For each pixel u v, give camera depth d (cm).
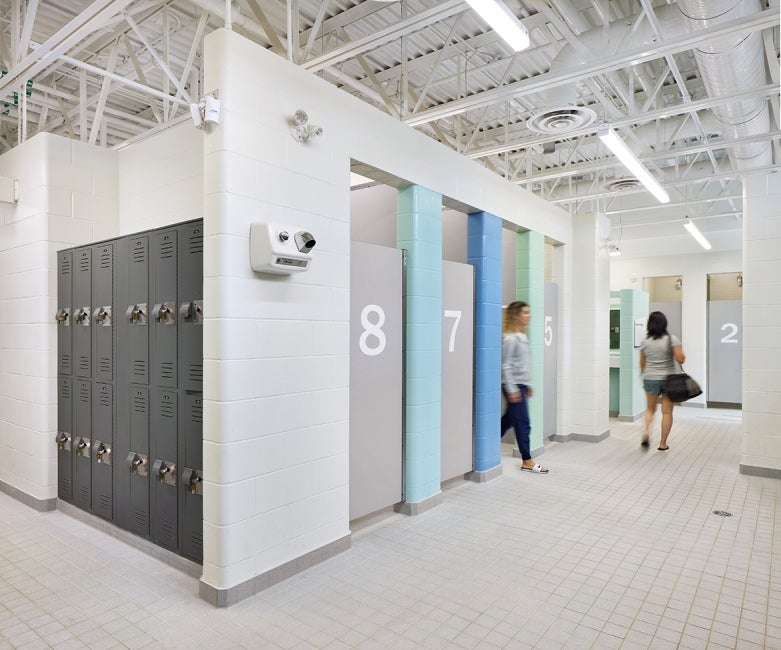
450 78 565
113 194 425
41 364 395
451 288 451
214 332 261
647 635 238
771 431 504
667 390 581
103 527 355
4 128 738
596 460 569
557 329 669
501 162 826
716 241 1028
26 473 409
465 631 240
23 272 412
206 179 266
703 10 312
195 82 557
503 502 424
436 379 418
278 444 287
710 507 413
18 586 279
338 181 328
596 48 415
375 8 454
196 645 227
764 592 277
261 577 276
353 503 352
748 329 525
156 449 312
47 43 307
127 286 333
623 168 867
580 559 317
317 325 312
